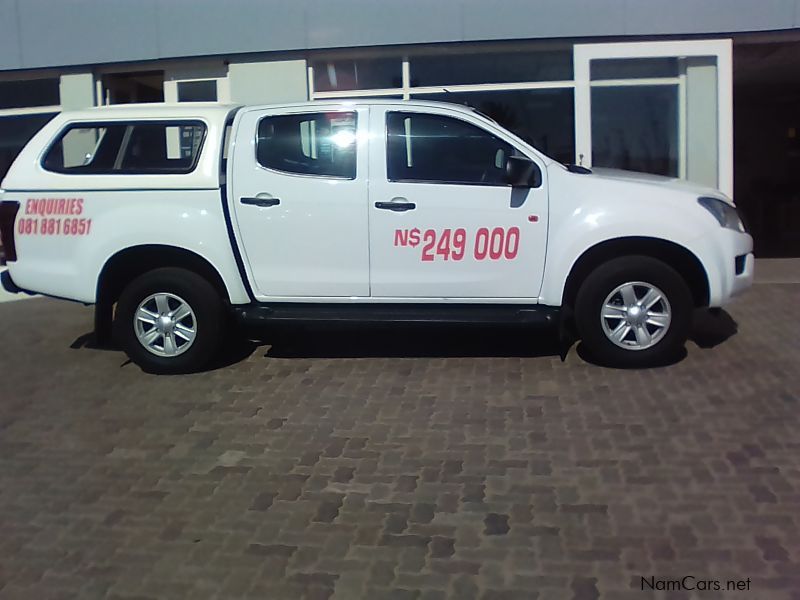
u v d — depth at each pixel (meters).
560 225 6.02
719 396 5.56
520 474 4.50
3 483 4.62
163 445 5.10
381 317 6.18
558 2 9.12
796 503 4.05
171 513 4.20
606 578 3.46
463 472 4.55
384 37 9.36
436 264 6.12
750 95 17.23
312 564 3.66
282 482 4.52
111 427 5.43
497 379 6.10
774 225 15.38
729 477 4.36
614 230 5.96
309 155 6.18
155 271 6.36
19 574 3.66
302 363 6.67
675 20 9.06
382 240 6.12
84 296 6.32
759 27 8.97
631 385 5.84
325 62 9.79
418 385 6.04
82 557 3.79
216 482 4.55
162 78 10.66
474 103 9.63
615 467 4.54
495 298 6.16
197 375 6.45
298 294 6.26
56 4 9.84
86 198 6.25
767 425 5.04
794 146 18.03
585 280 6.14
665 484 4.30
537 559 3.63
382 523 4.01
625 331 6.14
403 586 3.46
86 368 6.76
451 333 7.40
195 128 6.30
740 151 18.28
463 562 3.62
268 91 9.76
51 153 6.41
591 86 9.41
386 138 6.12
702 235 6.01
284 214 6.14
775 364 6.18
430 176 6.12
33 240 6.35
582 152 9.48
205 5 9.56
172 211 6.19
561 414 5.35
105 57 9.86
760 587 3.36
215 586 3.51
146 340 6.43
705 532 3.80
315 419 5.45
